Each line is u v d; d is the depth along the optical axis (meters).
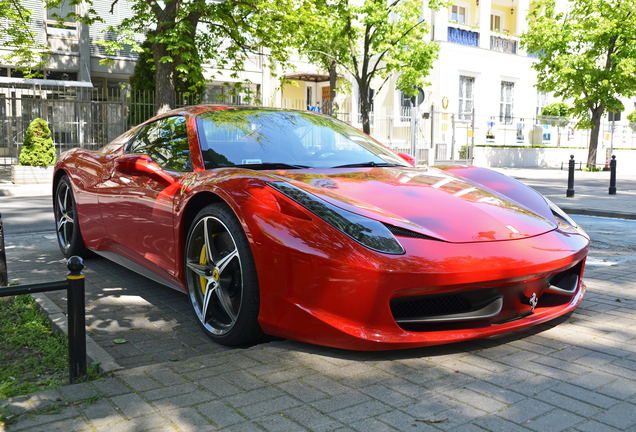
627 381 1.95
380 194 2.52
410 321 2.14
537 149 23.53
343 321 2.11
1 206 8.68
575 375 2.00
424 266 2.04
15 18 15.10
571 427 1.63
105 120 15.52
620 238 5.74
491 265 2.13
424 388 1.90
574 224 2.81
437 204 2.48
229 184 2.50
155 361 2.40
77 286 1.98
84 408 1.76
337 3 14.58
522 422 1.66
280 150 3.10
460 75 21.75
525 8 24.91
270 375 2.02
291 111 3.63
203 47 14.77
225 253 2.51
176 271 2.81
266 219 2.28
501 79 23.27
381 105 22.33
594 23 19.58
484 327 2.24
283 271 2.20
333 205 2.28
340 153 3.26
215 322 2.59
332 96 16.53
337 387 1.92
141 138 3.66
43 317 2.86
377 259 2.04
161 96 11.82
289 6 12.52
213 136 3.07
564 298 2.60
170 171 3.02
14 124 15.61
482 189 2.90
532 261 2.23
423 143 19.81
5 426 1.64
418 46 15.35
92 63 18.12
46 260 4.43
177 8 11.62
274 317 2.26
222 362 2.16
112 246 3.64
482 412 1.72
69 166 4.26
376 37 15.02
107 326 2.87
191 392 1.88
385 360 2.15
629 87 19.25
